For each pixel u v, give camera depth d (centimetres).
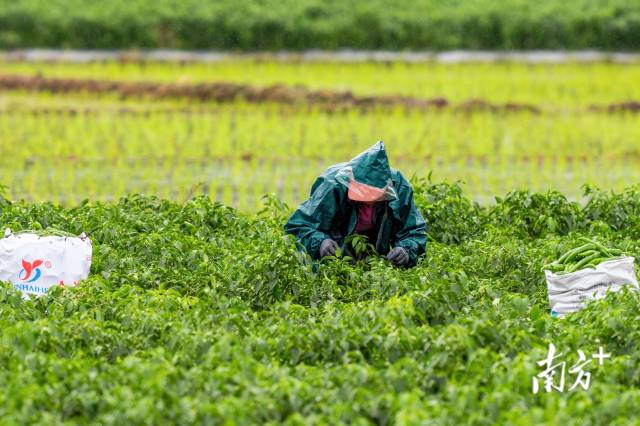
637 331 1886
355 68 8256
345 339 1852
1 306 2088
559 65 8394
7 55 8681
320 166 5066
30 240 2317
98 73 7931
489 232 2795
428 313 2022
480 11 9331
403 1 9938
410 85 7488
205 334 1844
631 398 1611
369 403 1591
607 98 7031
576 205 3011
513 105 6512
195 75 7900
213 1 9781
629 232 2961
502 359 1756
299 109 6506
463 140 5641
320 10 9550
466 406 1591
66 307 2098
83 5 9625
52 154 5212
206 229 2795
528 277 2497
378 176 2466
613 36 9106
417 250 2519
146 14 9306
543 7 9500
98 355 1883
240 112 6397
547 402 1605
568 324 2036
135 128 5847
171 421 1555
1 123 5916
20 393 1599
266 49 9156
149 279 2336
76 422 1605
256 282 2269
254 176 4825
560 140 5653
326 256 2405
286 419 1597
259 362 1811
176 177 4775
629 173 4959
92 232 2709
